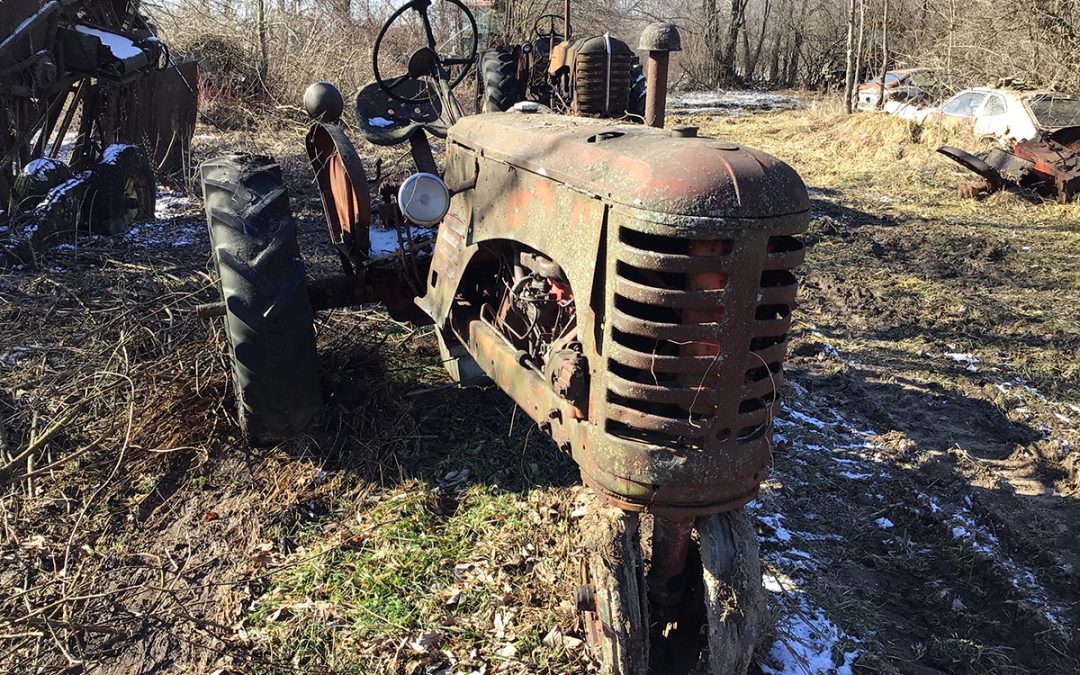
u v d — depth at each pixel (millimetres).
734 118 20375
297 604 3051
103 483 3668
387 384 4434
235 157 3848
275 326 3588
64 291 5516
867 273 7867
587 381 2500
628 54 6969
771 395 2414
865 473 4336
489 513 3559
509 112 3660
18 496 3578
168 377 4168
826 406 5066
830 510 3998
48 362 4586
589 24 21812
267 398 3680
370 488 3727
